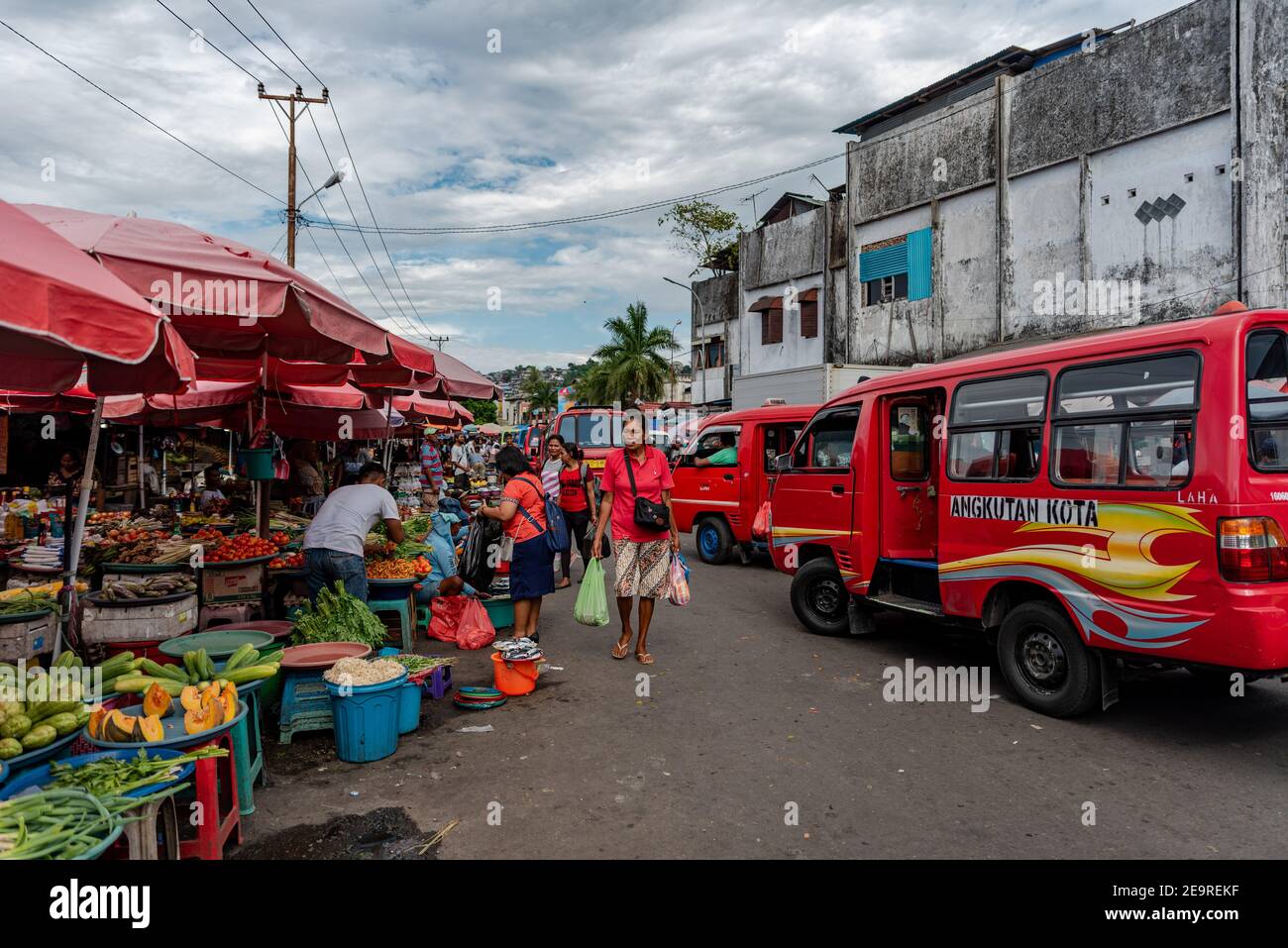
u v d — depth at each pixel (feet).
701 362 114.11
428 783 14.42
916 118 73.31
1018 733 16.52
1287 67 44.21
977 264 64.18
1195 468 14.53
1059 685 17.38
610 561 41.19
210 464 58.03
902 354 71.15
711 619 27.91
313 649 17.39
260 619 21.65
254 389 30.17
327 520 20.45
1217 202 47.83
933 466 23.81
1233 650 13.99
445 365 29.48
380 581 22.65
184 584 18.81
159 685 12.66
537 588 21.66
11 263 8.73
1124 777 14.28
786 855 11.71
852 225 76.07
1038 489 17.48
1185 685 19.69
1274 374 14.74
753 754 15.57
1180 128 49.73
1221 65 47.39
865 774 14.56
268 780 14.52
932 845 11.94
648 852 11.83
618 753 15.71
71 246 10.95
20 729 10.53
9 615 15.02
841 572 23.84
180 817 11.66
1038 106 58.49
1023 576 17.78
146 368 13.88
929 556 23.61
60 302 9.20
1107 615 15.93
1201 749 15.55
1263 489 14.19
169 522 31.32
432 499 48.60
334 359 21.95
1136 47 51.88
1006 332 61.00
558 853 11.83
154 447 52.54
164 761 10.17
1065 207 57.06
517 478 21.84
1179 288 49.85
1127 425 15.79
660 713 18.04
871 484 23.06
